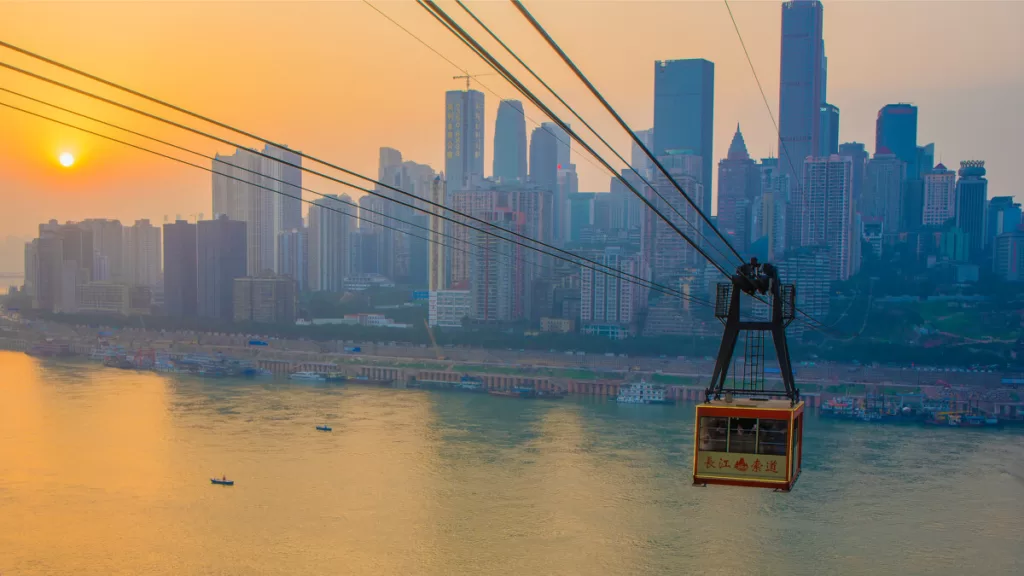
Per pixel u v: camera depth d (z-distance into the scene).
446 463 175.88
